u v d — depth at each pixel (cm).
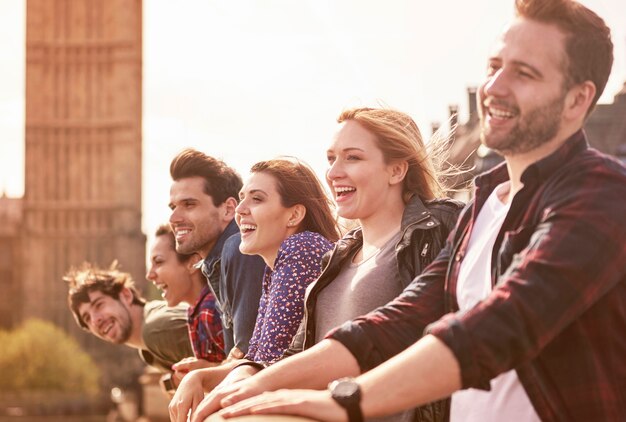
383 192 227
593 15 152
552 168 152
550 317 138
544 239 142
